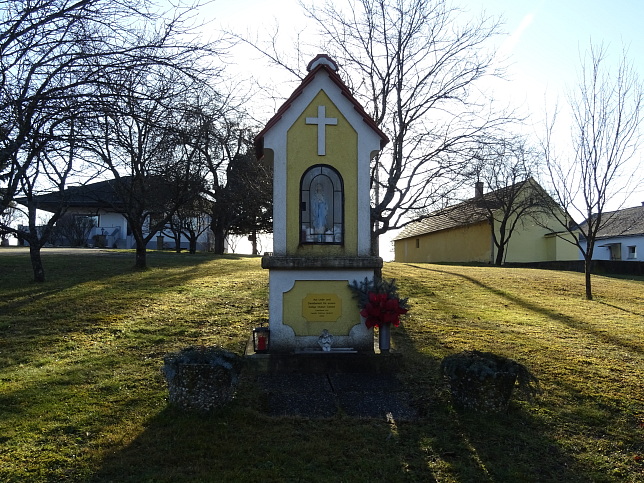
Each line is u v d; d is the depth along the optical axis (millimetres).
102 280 13414
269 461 4559
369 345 7309
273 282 7258
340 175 7480
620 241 37469
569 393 6387
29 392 5816
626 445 5211
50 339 7992
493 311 11664
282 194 7398
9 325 8750
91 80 5941
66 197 14211
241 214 28562
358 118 7555
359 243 7465
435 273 18094
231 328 9000
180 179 14133
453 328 9602
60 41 6012
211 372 5398
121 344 7855
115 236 39000
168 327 8898
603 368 7391
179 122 6777
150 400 5746
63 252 22109
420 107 12570
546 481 4461
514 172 30578
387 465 4586
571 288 15953
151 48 6336
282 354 6961
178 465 4441
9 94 5770
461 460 4750
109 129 10578
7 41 5656
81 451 4602
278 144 7449
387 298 7117
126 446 4723
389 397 6141
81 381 6254
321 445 4895
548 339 9047
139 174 14211
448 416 5605
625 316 11719
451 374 5816
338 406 5848
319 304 7293
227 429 5109
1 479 4078
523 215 30406
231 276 14898
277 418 5465
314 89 7508
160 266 17328
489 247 31094
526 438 5207
